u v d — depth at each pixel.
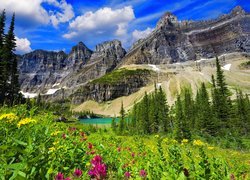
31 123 5.00
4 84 49.78
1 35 58.62
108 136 14.52
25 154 2.98
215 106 94.69
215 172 5.70
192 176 4.91
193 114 114.50
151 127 105.19
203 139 66.81
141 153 10.26
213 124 80.00
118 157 9.04
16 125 5.34
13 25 60.34
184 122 64.25
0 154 2.96
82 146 7.52
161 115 106.75
